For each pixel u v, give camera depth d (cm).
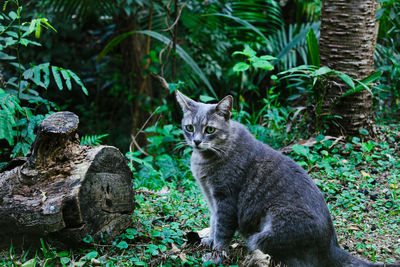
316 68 596
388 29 768
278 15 804
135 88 969
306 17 960
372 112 662
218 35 859
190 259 349
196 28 855
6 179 334
